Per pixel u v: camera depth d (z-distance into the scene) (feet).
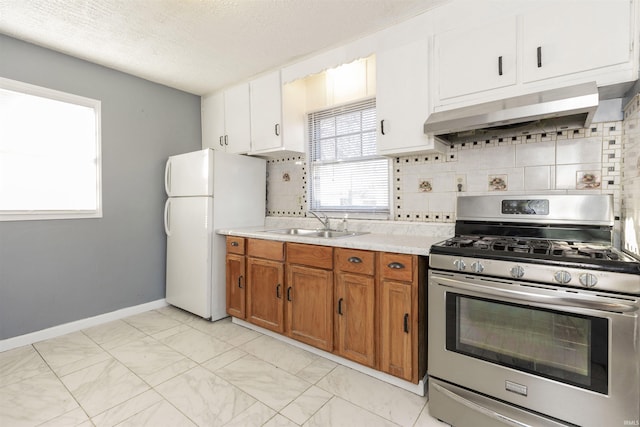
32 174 8.13
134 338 8.28
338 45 8.03
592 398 4.01
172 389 6.04
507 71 5.63
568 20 5.08
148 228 10.41
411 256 5.75
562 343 4.21
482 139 6.80
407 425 5.10
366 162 8.96
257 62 9.03
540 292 4.31
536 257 4.34
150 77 10.09
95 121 9.13
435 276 5.26
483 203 6.60
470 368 4.92
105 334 8.54
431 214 7.68
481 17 5.93
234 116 10.61
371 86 8.71
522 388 4.48
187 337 8.34
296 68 8.92
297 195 10.46
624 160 5.32
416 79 6.72
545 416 4.33
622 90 5.09
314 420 5.19
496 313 4.72
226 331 8.73
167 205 10.38
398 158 8.21
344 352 6.73
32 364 6.97
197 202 9.50
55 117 8.46
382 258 6.11
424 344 5.98
